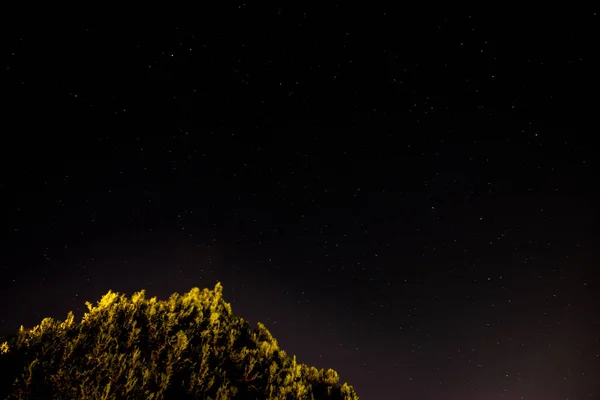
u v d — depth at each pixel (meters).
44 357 4.52
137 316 6.02
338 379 7.90
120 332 5.43
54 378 4.13
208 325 6.62
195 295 7.50
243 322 7.62
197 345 6.04
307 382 7.50
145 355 5.30
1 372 4.10
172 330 6.05
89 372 4.37
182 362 5.35
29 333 4.91
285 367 6.98
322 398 7.12
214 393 5.26
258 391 5.87
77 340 4.88
